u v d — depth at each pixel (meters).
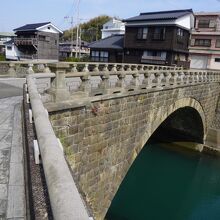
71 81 14.06
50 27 48.75
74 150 9.24
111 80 15.12
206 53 42.16
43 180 3.05
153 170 22.38
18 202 3.32
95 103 10.05
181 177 21.55
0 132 5.88
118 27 54.47
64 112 8.44
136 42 36.25
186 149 27.64
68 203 1.77
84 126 9.59
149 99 14.42
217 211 17.52
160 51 34.53
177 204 17.81
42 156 2.63
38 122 3.68
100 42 42.94
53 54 50.28
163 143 28.75
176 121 27.55
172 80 17.44
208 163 24.70
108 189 12.15
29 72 14.43
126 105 12.29
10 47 53.53
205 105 25.55
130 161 13.63
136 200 17.72
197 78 22.41
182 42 36.19
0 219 2.98
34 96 5.29
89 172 10.43
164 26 33.25
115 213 15.82
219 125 28.20
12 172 4.09
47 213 2.44
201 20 42.47
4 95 10.36
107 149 11.42
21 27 52.88
